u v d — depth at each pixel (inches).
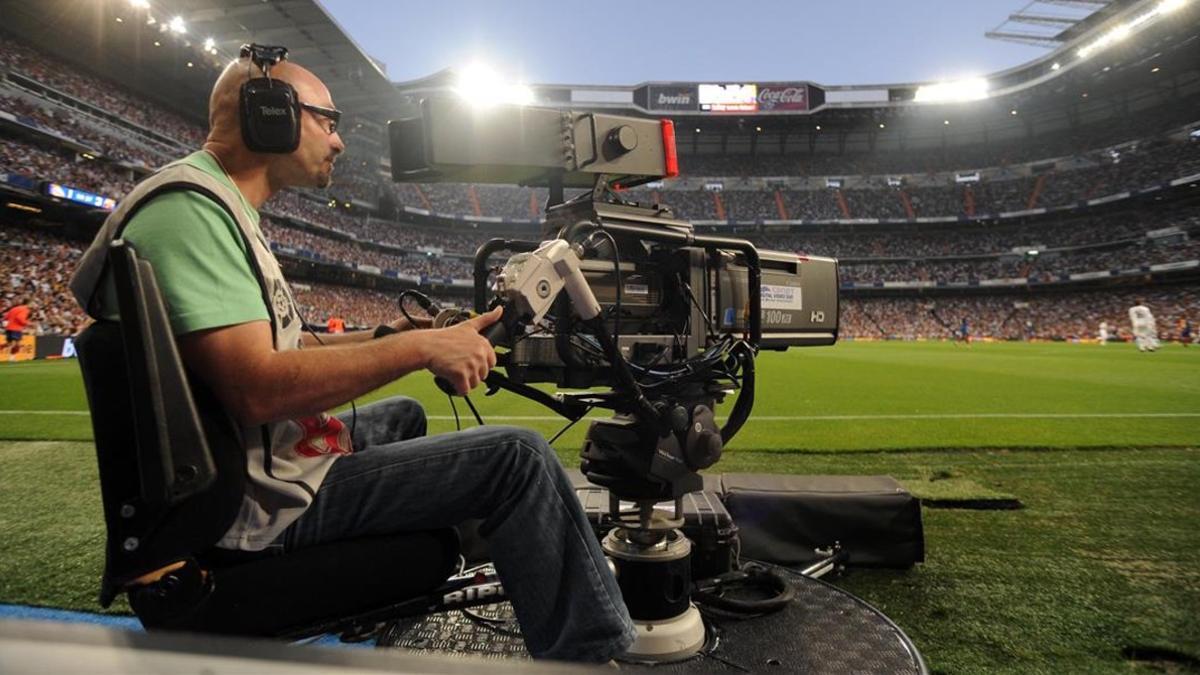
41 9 996.6
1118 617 90.4
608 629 53.4
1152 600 95.8
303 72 58.1
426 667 22.6
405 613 53.1
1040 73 1868.8
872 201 2001.7
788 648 70.2
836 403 330.3
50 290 908.0
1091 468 182.2
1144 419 268.4
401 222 1854.1
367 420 69.0
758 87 2055.9
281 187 59.4
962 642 83.8
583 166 67.0
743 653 69.2
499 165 64.1
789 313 83.5
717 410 302.7
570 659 53.1
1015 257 1809.8
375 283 1744.6
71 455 198.2
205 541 43.4
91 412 42.5
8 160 917.8
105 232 46.6
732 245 73.9
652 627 68.2
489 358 53.1
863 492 109.9
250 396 44.6
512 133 64.4
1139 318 893.2
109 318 44.9
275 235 1413.6
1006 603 95.6
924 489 154.0
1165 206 1640.0
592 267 64.7
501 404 334.6
